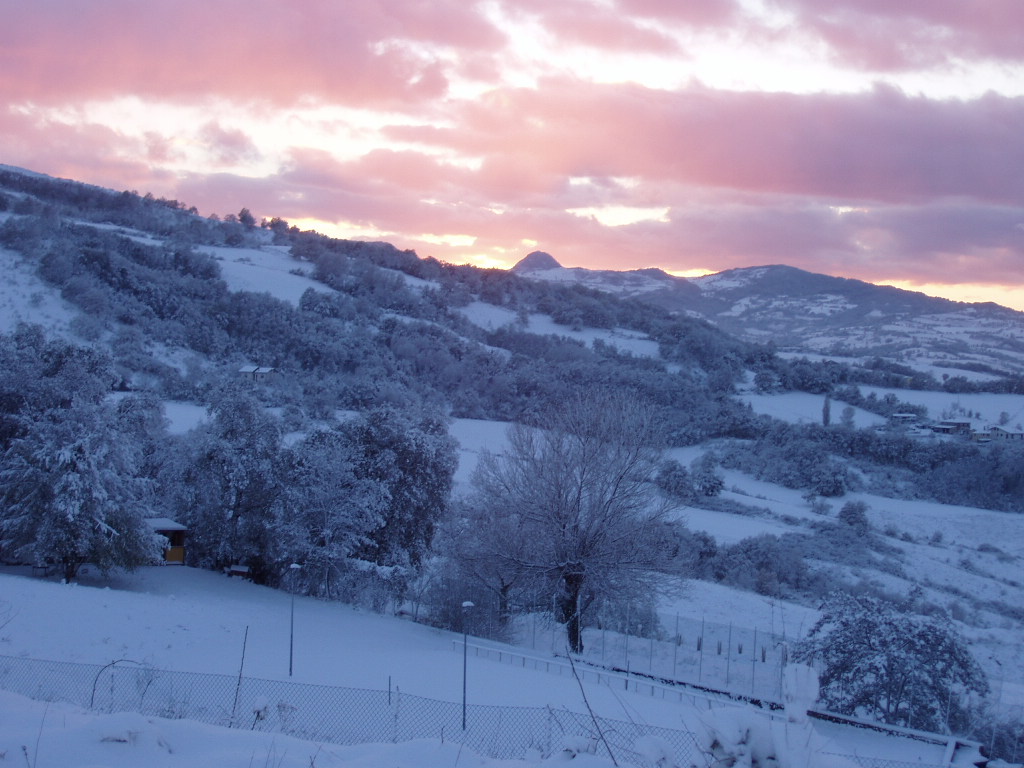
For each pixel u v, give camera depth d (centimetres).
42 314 8238
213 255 12975
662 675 2367
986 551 5781
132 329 8312
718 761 523
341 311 10750
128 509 3027
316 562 3422
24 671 1470
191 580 3319
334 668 2016
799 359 13838
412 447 3919
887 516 6388
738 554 4919
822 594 4591
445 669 2095
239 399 3556
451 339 10756
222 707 1330
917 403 10525
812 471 7156
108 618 2211
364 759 739
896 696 2045
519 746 1204
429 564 4131
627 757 839
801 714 521
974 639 3753
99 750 686
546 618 3167
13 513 2936
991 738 1875
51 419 3291
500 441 7450
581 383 9519
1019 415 10038
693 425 8538
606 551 2908
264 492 3466
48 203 13138
